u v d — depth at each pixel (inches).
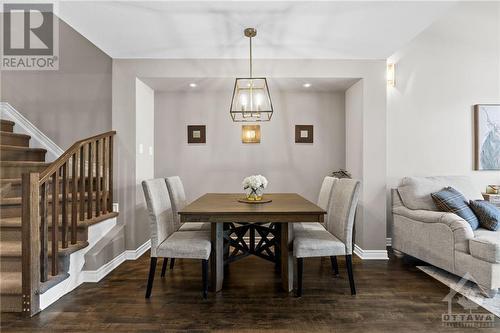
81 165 112.7
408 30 110.4
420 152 161.2
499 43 162.7
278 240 117.3
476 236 105.2
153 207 99.3
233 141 167.5
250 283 109.5
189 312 87.8
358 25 106.7
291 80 144.9
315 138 167.0
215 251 101.7
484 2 162.1
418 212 128.3
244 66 139.8
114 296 99.0
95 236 119.8
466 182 142.3
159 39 118.2
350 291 102.3
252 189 117.8
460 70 162.2
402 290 103.3
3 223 104.3
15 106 153.6
